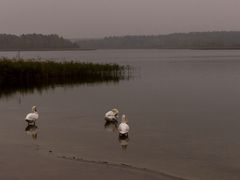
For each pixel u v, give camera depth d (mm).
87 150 26844
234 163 24031
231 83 68625
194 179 21312
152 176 21406
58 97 54938
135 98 52188
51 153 25844
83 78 81562
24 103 49781
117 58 198375
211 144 28375
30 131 33000
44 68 77438
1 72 73750
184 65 126625
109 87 66125
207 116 38906
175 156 25422
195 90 59562
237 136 30703
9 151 26297
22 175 21422
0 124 36094
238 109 42562
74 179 20812
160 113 40875
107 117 36781
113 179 20797
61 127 34625
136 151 26594
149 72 97125
